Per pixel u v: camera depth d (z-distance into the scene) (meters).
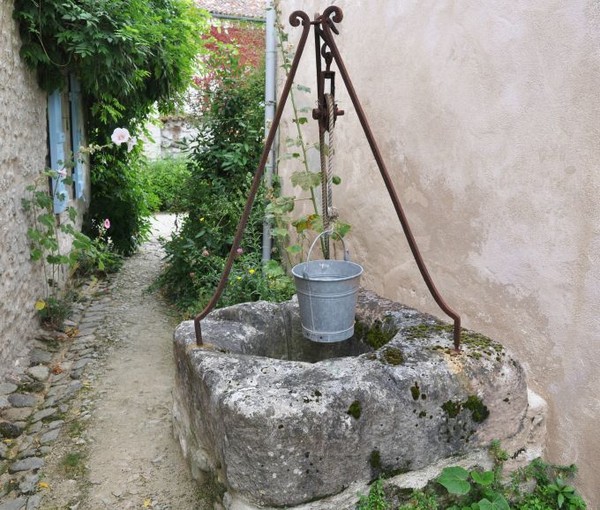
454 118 2.43
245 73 5.85
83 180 6.26
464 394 1.99
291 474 1.79
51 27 3.95
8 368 3.43
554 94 1.93
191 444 2.41
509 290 2.20
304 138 4.23
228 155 5.23
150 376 3.61
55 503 2.33
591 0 1.77
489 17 2.19
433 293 2.09
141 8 4.74
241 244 4.85
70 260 4.27
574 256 1.90
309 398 1.82
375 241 3.18
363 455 1.87
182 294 5.17
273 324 2.78
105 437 2.84
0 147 3.32
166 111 6.89
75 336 4.30
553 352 2.02
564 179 1.92
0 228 3.31
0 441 2.78
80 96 6.12
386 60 2.93
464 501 2.06
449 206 2.51
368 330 2.63
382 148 3.03
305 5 4.10
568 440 2.00
